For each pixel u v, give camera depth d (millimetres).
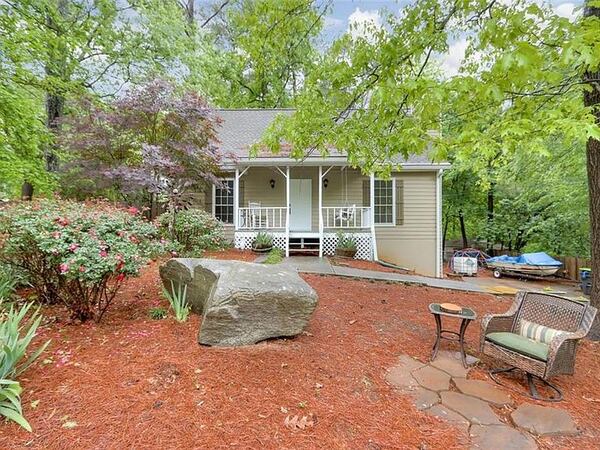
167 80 8750
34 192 9258
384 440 2199
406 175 11594
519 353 3053
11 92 7531
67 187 8656
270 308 3428
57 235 3279
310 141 4613
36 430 2031
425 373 3195
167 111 7641
